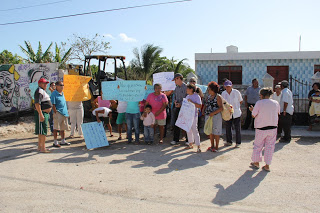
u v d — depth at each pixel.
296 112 10.75
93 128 7.53
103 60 11.83
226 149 7.13
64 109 7.57
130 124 7.88
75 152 6.88
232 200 4.02
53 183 4.70
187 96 7.00
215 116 6.75
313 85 9.47
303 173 5.23
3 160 6.12
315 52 15.30
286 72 15.74
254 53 15.80
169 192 4.32
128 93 7.78
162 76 8.70
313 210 3.69
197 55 16.28
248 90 9.59
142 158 6.30
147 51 24.94
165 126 8.71
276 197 4.12
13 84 12.72
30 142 7.99
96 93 11.66
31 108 12.50
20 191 4.34
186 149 7.16
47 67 12.34
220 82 16.31
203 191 4.36
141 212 3.63
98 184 4.65
